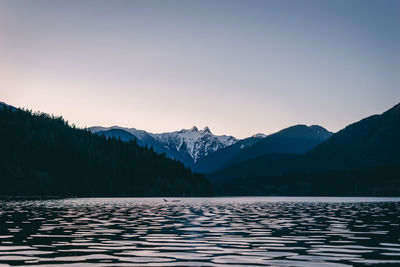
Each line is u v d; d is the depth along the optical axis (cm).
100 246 2667
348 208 8938
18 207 8488
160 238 3116
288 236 3284
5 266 1961
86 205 9938
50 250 2481
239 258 2220
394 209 8431
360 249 2577
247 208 8762
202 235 3331
